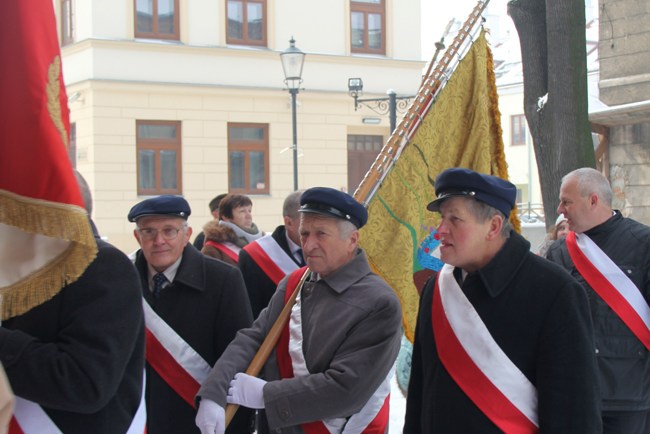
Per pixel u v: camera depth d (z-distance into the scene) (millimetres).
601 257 3566
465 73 3709
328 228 2781
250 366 2857
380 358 2639
